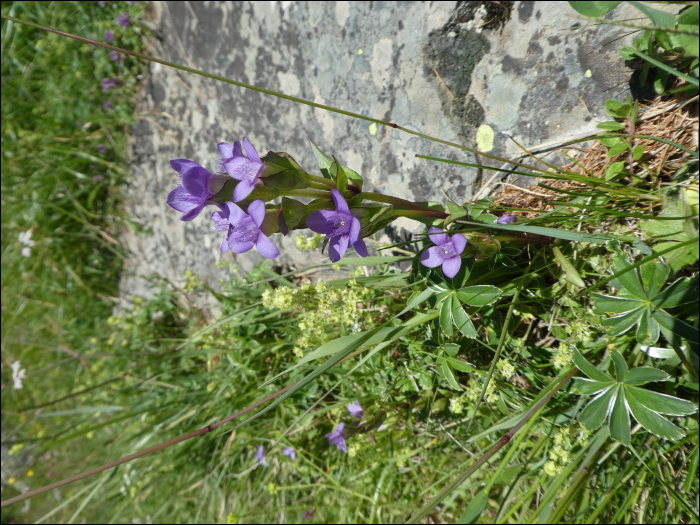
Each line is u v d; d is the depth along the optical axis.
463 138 0.26
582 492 0.24
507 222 0.21
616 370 0.19
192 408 0.36
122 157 0.48
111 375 0.44
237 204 0.16
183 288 0.43
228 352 0.33
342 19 0.30
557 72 0.23
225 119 0.39
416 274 0.23
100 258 0.50
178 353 0.36
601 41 0.22
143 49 0.45
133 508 0.45
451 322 0.21
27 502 0.52
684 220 0.19
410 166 0.28
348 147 0.31
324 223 0.16
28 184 0.49
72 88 0.49
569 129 0.23
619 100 0.22
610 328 0.20
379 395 0.27
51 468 0.50
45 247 0.49
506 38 0.24
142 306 0.44
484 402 0.25
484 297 0.21
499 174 0.25
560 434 0.21
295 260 0.35
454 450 0.28
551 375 0.23
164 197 0.45
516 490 0.26
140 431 0.39
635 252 0.20
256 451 0.36
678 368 0.20
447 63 0.26
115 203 0.49
